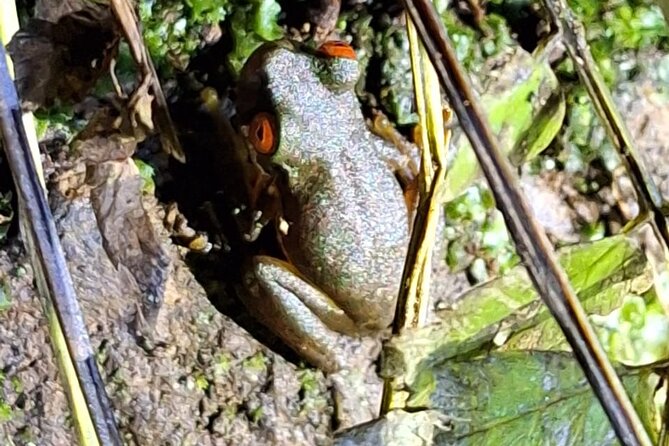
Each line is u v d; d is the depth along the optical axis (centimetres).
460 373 36
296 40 38
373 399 37
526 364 36
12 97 33
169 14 38
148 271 36
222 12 38
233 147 37
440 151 36
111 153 36
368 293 36
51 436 36
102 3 36
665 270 37
